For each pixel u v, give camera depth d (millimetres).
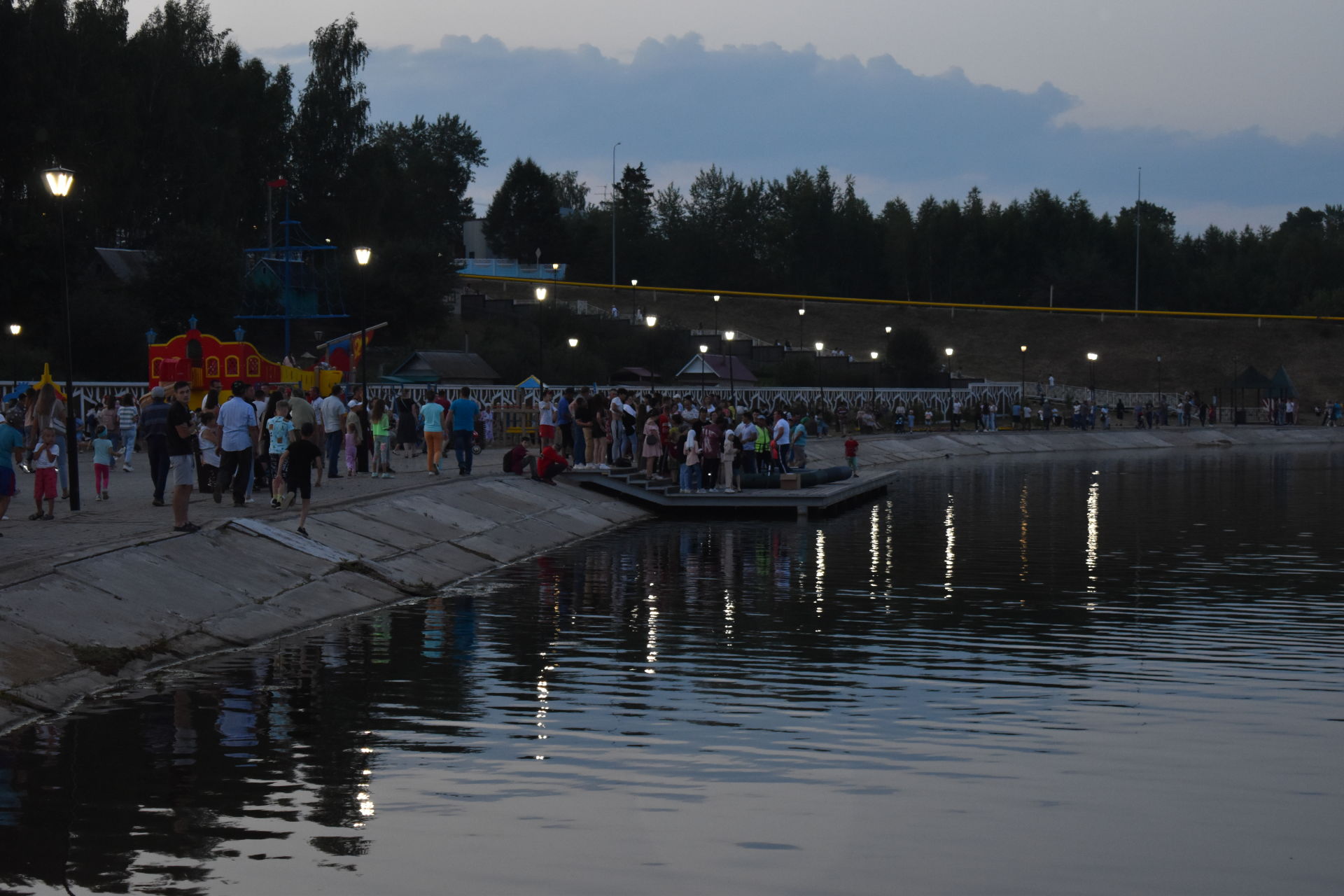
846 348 131375
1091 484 46219
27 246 57625
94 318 57438
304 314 71312
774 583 21156
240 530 19578
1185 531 30016
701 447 33719
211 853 8586
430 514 25250
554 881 8148
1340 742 11312
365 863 8430
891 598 19594
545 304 96812
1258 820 9312
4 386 43656
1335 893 8016
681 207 167500
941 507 36438
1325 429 90375
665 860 8508
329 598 18328
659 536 28719
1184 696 13031
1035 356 130875
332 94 88250
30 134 60375
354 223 87250
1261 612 18234
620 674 14031
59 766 10445
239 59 84750
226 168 77875
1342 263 152750
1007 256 161500
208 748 11000
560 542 26828
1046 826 9172
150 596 15883
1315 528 30594
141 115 75188
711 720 12000
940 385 94938
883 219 169125
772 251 164875
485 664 14539
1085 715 12250
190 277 65062
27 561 15609
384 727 11758
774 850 8688
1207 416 96250
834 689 13320
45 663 13031
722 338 96688
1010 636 16391
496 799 9703
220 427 23016
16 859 8453
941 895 7969
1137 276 143625
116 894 7914
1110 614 18047
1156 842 8859
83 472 31781
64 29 62812
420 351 68062
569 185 192375
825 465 53438
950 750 11055
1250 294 151750
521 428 46750
